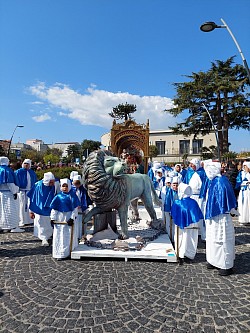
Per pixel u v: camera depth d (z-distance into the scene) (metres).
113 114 30.14
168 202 6.61
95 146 56.00
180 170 9.16
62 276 4.32
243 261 5.21
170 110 24.09
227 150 23.39
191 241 5.07
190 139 42.84
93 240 5.84
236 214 4.56
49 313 3.20
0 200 6.95
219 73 23.59
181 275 4.40
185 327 2.94
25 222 8.40
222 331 2.88
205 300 3.54
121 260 5.14
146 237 6.05
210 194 4.59
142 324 2.99
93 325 2.97
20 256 5.41
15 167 9.41
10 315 3.16
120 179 5.67
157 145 44.97
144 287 3.92
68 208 5.19
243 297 3.64
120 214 5.89
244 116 22.52
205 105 23.16
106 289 3.84
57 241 5.19
